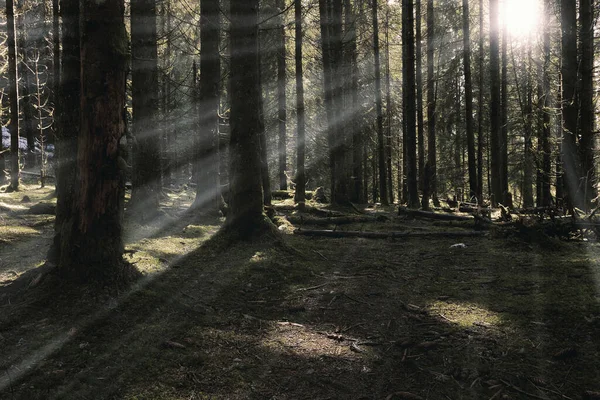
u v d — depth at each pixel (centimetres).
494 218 1239
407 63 1471
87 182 446
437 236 938
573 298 488
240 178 771
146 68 1007
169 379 330
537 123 1227
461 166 2628
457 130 2448
